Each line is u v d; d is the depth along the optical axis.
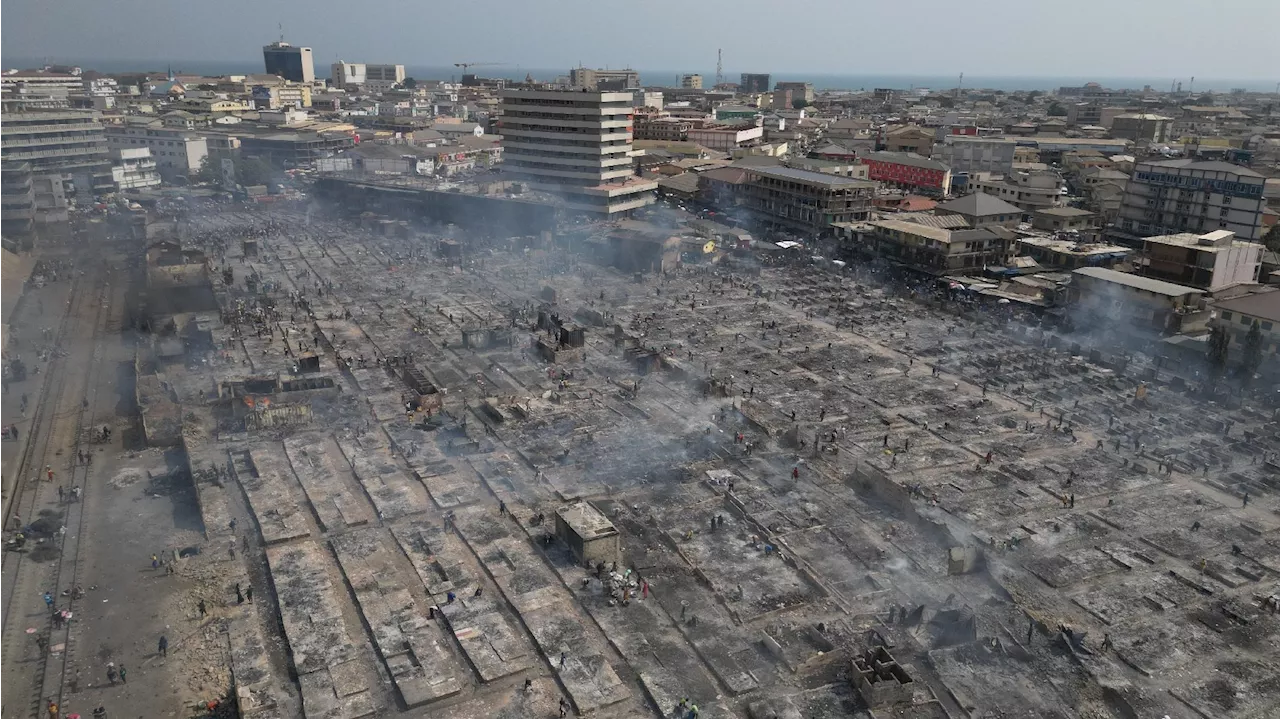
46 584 73.44
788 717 59.44
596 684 62.56
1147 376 128.75
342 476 93.50
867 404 117.56
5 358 127.19
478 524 84.06
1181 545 82.88
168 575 75.00
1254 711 61.06
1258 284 150.12
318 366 125.19
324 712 59.19
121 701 60.59
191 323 143.00
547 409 112.88
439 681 62.25
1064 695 62.59
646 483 93.75
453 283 178.25
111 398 114.69
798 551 80.75
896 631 69.12
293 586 73.19
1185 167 198.75
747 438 105.06
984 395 120.88
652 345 139.25
